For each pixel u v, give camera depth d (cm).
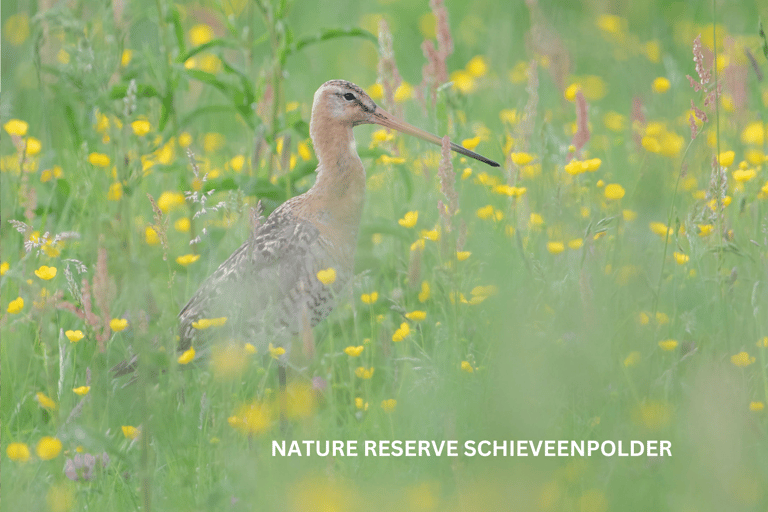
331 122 1063
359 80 1920
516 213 1105
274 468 777
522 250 947
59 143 1381
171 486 769
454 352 909
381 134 1214
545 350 824
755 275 980
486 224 1180
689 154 1244
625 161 1452
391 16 2164
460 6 2202
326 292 1024
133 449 848
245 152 1320
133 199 1078
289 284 996
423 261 1122
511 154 1122
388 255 1130
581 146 1170
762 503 708
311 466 799
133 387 930
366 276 1076
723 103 1354
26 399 926
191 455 784
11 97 1408
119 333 995
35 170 1227
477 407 840
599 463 771
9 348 979
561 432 795
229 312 945
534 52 1513
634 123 1395
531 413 744
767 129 1255
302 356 970
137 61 1172
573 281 945
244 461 755
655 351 919
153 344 922
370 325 1091
